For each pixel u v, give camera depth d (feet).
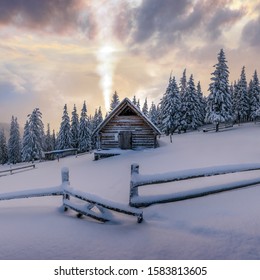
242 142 81.76
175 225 16.07
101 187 33.45
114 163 66.03
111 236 14.19
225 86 154.20
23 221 17.47
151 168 47.44
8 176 74.64
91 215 17.81
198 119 199.21
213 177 28.43
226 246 12.21
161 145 100.42
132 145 91.20
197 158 54.85
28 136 182.80
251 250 11.66
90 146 200.54
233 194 21.08
